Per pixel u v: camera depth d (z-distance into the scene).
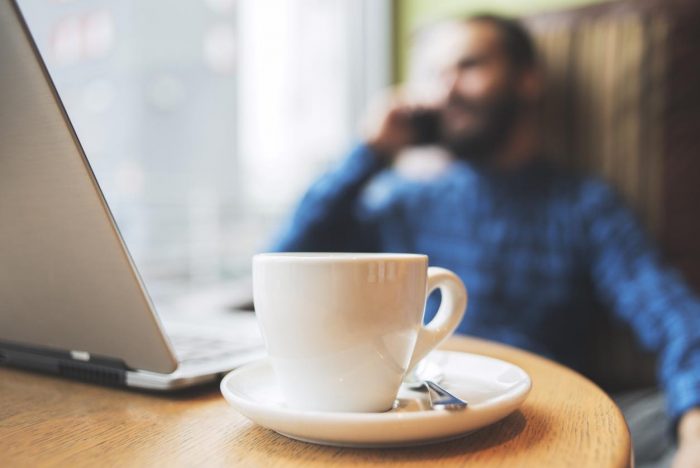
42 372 0.49
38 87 0.33
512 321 1.31
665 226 1.27
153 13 1.44
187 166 1.51
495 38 1.42
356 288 0.31
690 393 0.91
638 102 1.29
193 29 1.52
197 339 0.58
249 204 1.64
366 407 0.34
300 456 0.29
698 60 1.27
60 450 0.30
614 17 1.33
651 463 0.93
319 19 1.79
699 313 1.08
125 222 1.40
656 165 1.28
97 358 0.43
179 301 1.13
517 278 1.32
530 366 0.51
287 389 0.34
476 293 1.35
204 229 1.54
